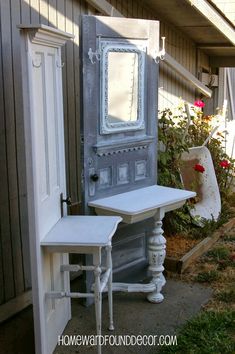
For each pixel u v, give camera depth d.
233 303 3.70
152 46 3.81
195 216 5.16
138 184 3.92
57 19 3.76
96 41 3.36
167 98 5.75
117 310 3.59
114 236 3.79
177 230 4.95
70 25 3.94
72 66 4.02
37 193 2.63
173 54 5.88
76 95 4.11
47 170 2.87
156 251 3.66
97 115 3.46
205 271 4.27
